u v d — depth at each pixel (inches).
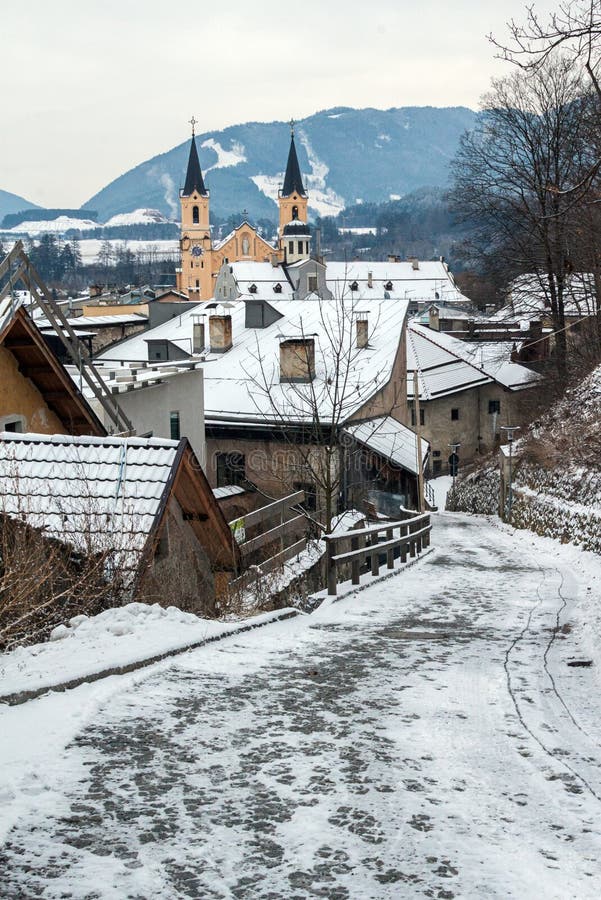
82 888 167.8
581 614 541.0
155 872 175.0
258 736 259.4
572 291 1790.1
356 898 167.8
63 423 755.4
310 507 1338.6
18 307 650.2
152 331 1995.6
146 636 372.2
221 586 634.8
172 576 528.7
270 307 1756.9
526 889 171.9
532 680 350.6
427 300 5595.5
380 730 272.4
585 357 1891.0
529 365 2815.0
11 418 688.4
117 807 204.1
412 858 184.5
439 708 301.1
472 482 2101.4
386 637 442.0
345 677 342.0
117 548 466.3
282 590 634.8
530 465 1557.6
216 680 320.5
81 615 403.2
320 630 459.8
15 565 415.8
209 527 604.4
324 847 188.7
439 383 2785.4
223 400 1476.4
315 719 280.4
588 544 1053.8
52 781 215.8
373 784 225.5
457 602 604.4
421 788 224.7
